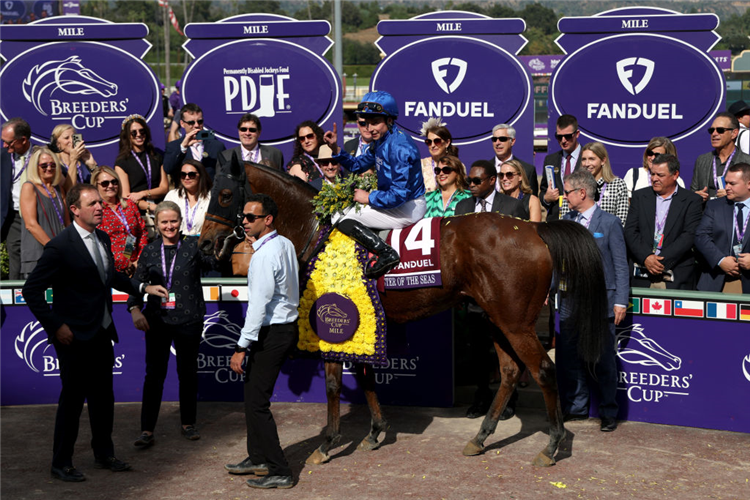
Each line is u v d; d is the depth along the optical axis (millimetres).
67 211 6508
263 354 4555
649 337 5555
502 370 5035
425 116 8047
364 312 4891
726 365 5355
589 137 7871
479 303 4875
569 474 4672
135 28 8125
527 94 7836
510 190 6008
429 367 6020
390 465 4867
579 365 5613
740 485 4484
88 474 4777
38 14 27438
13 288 6043
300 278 5043
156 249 5273
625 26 7645
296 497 4406
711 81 7531
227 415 5898
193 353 5312
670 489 4441
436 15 7926
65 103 8172
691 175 7730
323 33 8047
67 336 4551
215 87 8125
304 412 5914
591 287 4746
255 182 5203
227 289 6117
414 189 4957
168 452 5141
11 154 6664
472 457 4969
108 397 4816
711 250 5727
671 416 5555
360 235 4887
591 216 5516
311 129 6965
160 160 7688
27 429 5570
